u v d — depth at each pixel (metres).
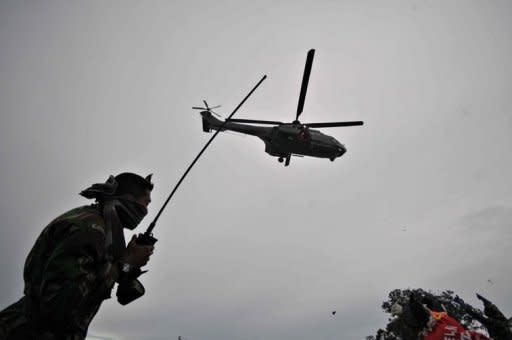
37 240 1.98
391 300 28.12
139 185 2.44
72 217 1.93
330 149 16.70
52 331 1.69
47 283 1.61
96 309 1.95
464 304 5.33
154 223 2.27
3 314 1.85
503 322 4.78
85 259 1.73
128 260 2.12
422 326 4.23
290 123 15.81
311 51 13.05
